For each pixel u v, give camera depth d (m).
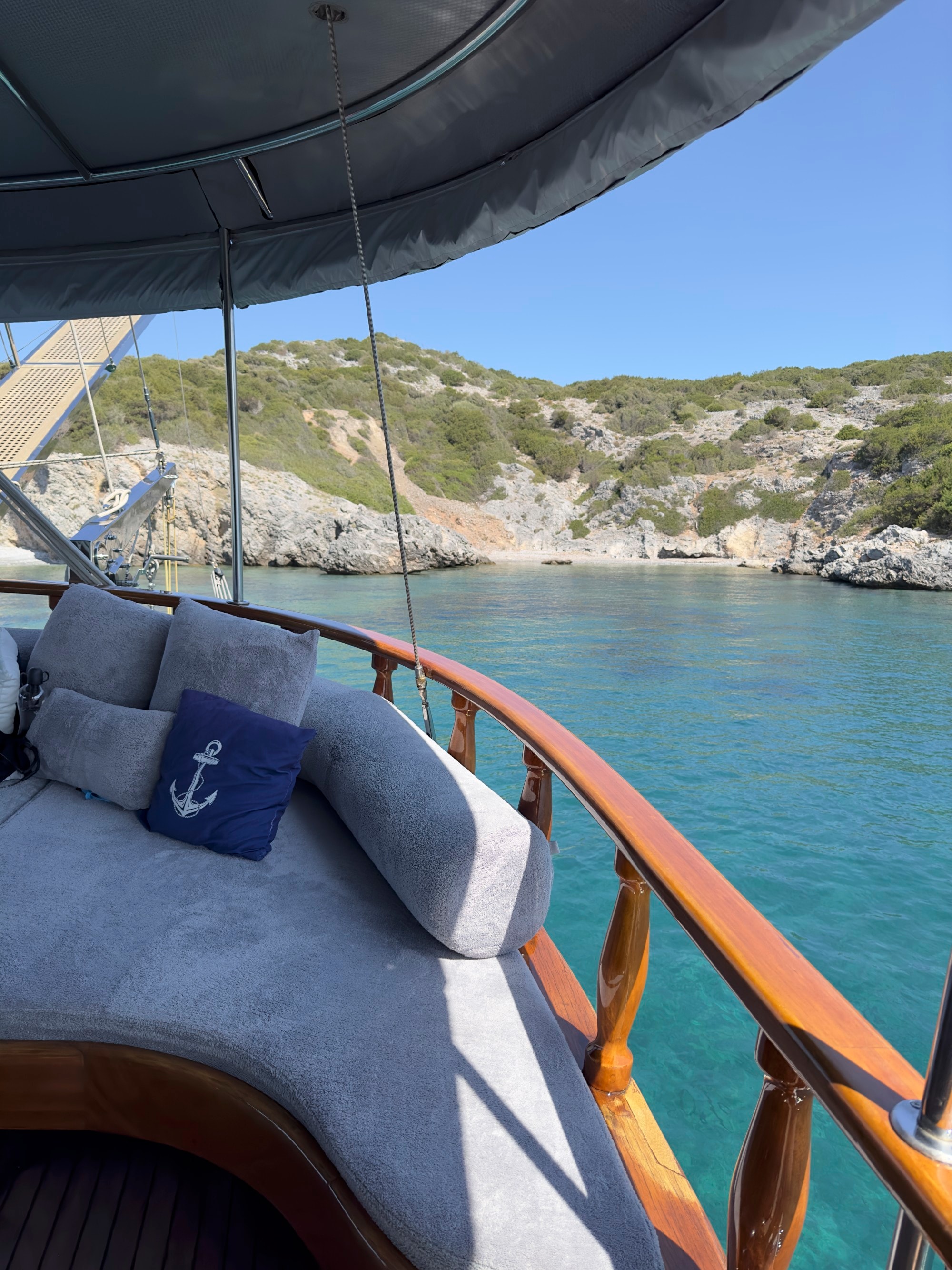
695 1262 1.03
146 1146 1.40
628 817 1.19
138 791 2.06
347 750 2.07
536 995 1.46
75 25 1.91
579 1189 1.06
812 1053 0.69
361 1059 1.24
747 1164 0.86
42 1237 1.23
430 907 1.49
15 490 3.52
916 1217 0.53
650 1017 3.22
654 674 12.74
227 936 1.52
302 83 2.16
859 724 9.80
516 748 7.88
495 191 2.42
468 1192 1.04
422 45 1.96
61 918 1.54
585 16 1.78
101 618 2.47
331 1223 1.13
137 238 3.19
